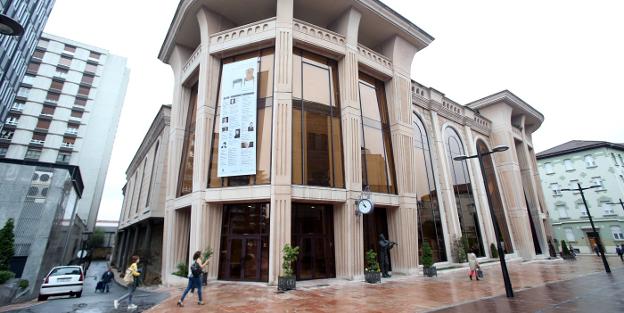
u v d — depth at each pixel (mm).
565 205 39188
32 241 16969
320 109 14539
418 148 19828
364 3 15680
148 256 19516
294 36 14133
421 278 13906
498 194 25609
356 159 14219
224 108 14055
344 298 9445
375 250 15461
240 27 14688
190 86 18109
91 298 11375
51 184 18359
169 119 21594
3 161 18297
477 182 23531
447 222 19469
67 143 47906
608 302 8438
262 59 14516
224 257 13180
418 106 21141
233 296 9797
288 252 11195
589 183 37375
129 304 8438
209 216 13281
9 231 15195
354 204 13625
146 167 26578
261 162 13086
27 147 44562
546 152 42469
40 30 25750
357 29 16031
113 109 53844
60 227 21156
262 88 14062
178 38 17969
